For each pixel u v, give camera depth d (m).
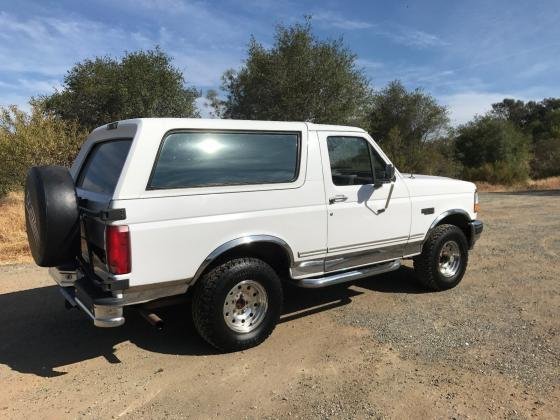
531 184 33.41
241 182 4.35
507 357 4.22
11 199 13.21
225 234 4.21
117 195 3.74
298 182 4.68
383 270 5.45
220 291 4.18
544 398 3.54
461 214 6.31
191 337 4.74
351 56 23.44
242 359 4.25
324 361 4.19
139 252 3.80
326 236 4.90
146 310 4.20
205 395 3.66
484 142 40.03
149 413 3.43
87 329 4.99
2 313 5.47
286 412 3.41
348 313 5.37
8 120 14.80
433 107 37.16
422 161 32.97
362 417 3.33
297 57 22.94
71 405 3.55
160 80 24.23
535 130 66.31
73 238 4.06
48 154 14.58
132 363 4.21
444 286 6.13
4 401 3.62
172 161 4.00
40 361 4.28
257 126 4.48
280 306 4.59
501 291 6.13
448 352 4.34
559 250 8.48
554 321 5.07
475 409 3.41
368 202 5.23
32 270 7.21
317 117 23.48
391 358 4.23
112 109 24.28
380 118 36.16
